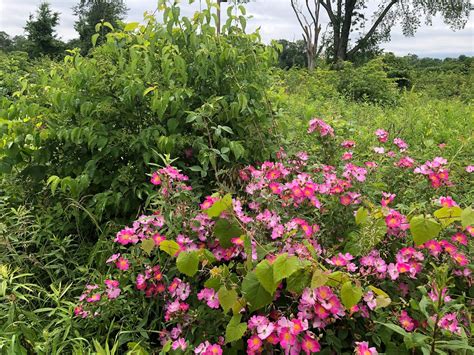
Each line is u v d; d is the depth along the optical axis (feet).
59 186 10.34
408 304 6.36
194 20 10.81
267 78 12.05
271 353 6.11
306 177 8.06
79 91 10.30
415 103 30.27
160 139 9.34
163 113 9.59
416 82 65.87
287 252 6.42
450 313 6.54
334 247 7.39
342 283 5.99
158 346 7.47
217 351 6.07
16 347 6.38
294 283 6.00
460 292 7.30
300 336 6.04
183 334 6.88
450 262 7.04
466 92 52.47
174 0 10.11
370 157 11.07
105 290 7.31
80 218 9.88
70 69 10.39
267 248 6.75
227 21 11.39
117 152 9.82
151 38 10.44
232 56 10.50
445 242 7.15
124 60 10.19
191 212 7.68
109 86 10.25
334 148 10.33
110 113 9.89
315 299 5.96
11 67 28.81
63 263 9.28
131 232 7.63
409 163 9.25
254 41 11.84
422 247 7.07
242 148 9.65
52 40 88.89
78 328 7.44
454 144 14.06
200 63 10.43
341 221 7.80
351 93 40.63
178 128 10.31
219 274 6.46
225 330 6.75
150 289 7.32
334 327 6.47
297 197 7.80
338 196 7.84
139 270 7.59
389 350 6.25
